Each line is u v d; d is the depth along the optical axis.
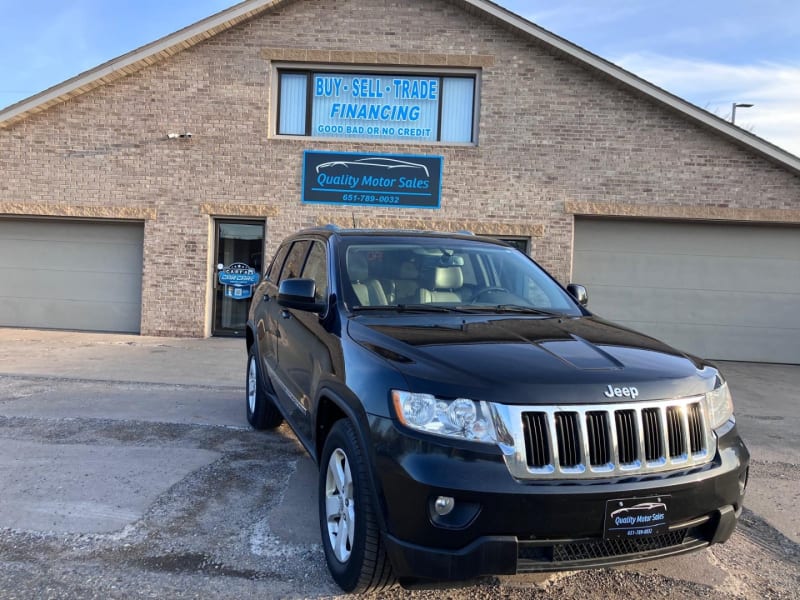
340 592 3.07
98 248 12.62
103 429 5.74
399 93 12.03
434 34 11.82
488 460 2.56
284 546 3.54
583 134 11.77
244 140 12.02
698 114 11.35
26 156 12.23
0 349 10.19
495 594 3.12
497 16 11.45
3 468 4.62
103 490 4.26
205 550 3.46
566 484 2.58
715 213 11.62
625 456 2.70
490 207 11.86
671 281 12.05
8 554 3.34
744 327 11.96
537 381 2.67
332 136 12.09
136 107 12.09
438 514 2.56
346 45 11.90
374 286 3.93
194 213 12.12
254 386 5.88
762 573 3.47
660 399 2.79
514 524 2.51
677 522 2.73
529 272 4.50
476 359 2.83
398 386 2.77
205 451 5.18
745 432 6.61
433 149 11.88
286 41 11.94
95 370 8.62
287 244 5.86
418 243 4.43
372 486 2.77
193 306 12.20
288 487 4.43
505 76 11.78
